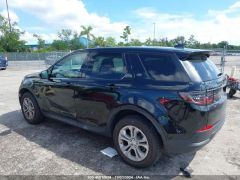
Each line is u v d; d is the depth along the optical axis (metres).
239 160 3.72
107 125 3.76
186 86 2.98
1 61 20.23
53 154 3.92
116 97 3.52
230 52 18.45
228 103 7.36
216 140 4.45
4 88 10.23
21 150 4.06
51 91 4.68
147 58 3.40
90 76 4.00
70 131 4.92
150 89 3.21
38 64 27.95
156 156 3.29
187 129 3.02
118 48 3.75
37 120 5.27
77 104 4.18
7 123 5.45
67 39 62.91
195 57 3.39
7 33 54.19
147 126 3.27
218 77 3.49
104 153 3.92
